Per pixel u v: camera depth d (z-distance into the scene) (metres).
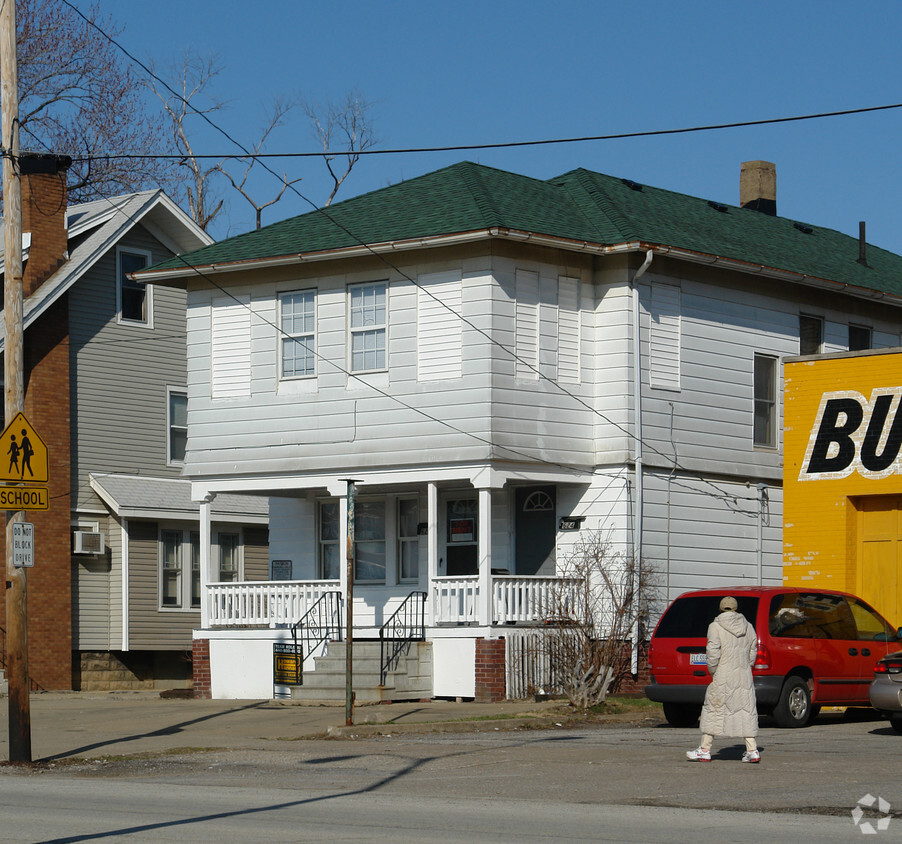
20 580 17.38
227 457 27.66
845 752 16.28
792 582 23.89
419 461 25.42
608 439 26.08
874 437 23.30
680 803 12.56
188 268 27.77
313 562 29.30
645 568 25.70
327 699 24.75
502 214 25.39
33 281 32.75
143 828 11.23
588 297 26.47
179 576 35.22
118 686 33.91
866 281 31.61
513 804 12.67
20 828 11.29
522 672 24.55
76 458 33.28
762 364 29.08
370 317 26.41
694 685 19.67
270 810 12.37
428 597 25.81
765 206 36.50
